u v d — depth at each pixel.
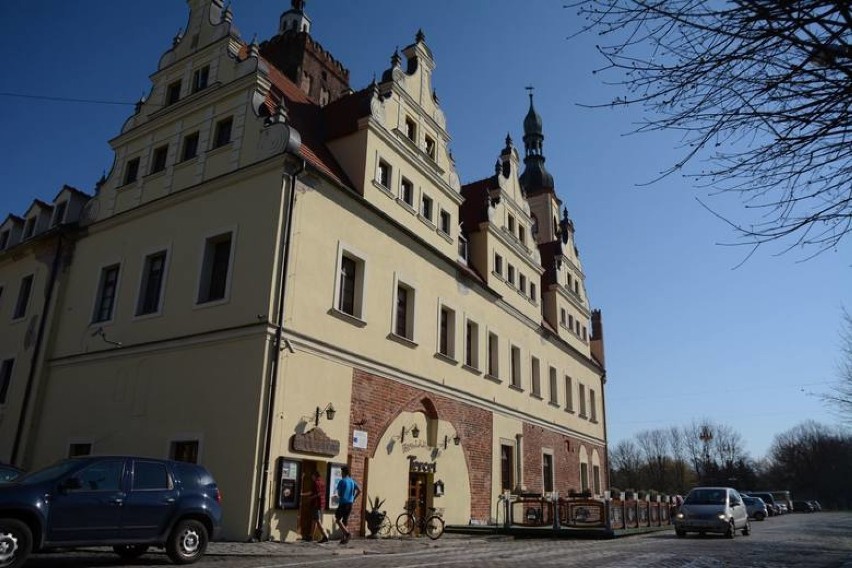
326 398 18.23
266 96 20.66
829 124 4.62
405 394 22.03
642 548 17.30
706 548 17.62
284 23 36.62
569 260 43.44
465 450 25.67
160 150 22.64
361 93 23.50
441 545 17.70
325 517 17.48
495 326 30.05
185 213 20.27
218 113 20.83
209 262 19.23
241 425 16.23
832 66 4.34
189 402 17.58
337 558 13.45
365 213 21.17
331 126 23.27
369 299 20.80
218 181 19.50
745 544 19.53
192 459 17.11
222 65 21.47
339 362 19.00
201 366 17.73
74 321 22.33
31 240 24.94
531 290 35.31
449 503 24.03
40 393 21.98
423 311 23.91
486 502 26.78
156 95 23.52
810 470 108.81
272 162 18.31
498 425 28.92
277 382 16.59
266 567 11.17
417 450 22.42
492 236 30.95
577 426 40.25
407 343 22.59
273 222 17.70
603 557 14.25
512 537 21.83
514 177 35.00
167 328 19.11
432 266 24.95
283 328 17.06
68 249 23.86
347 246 20.09
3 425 22.70
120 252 21.89
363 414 19.70
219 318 17.88
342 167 22.08
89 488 10.57
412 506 21.67
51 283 23.42
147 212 21.50
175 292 19.42
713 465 107.44
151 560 11.95
